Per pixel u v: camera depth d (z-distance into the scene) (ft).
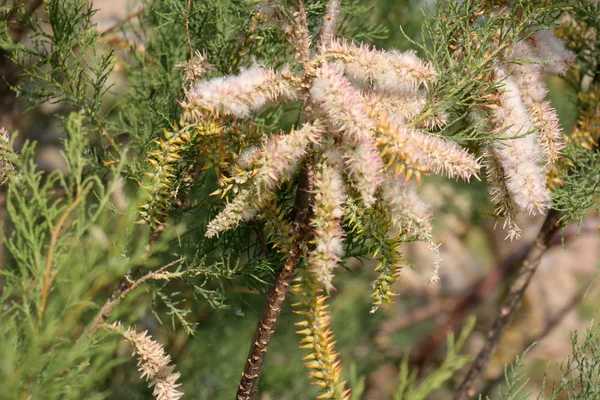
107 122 2.20
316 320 1.83
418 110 1.87
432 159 1.78
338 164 1.78
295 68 1.85
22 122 2.55
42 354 1.79
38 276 1.74
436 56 1.92
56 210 1.74
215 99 1.81
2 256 2.41
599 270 2.23
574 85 2.32
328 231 1.76
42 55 2.11
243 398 1.97
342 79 1.79
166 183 1.91
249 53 2.20
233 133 1.86
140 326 2.70
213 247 2.12
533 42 1.99
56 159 3.00
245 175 1.81
